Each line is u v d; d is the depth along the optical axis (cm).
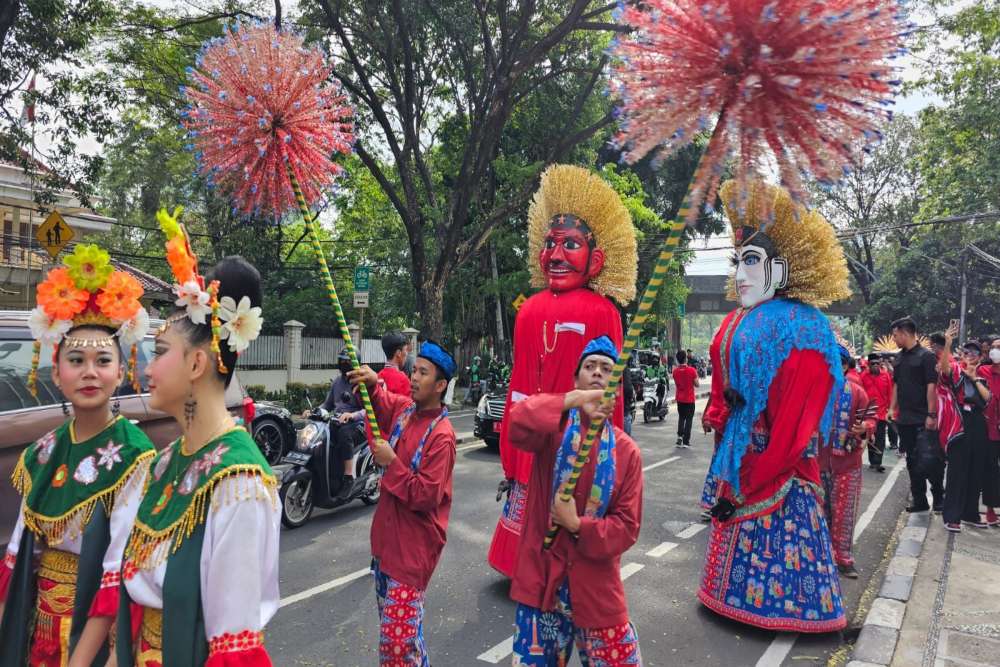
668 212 2653
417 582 297
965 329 3266
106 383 235
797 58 190
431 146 2131
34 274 1883
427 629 437
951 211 2203
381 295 2469
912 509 739
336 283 2547
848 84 192
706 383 3734
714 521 474
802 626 426
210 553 165
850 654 403
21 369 428
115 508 212
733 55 198
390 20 1587
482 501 774
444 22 1555
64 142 1207
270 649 403
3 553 384
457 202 1639
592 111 1914
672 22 204
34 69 1127
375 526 310
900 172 3447
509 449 500
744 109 198
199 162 290
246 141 285
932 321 3306
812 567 433
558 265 499
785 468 433
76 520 228
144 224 2584
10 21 1017
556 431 253
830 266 463
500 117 1548
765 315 450
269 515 173
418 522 302
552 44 1473
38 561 239
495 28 1697
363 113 1688
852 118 196
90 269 231
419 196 2239
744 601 442
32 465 240
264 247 2142
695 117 204
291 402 1672
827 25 189
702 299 4531
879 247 3944
